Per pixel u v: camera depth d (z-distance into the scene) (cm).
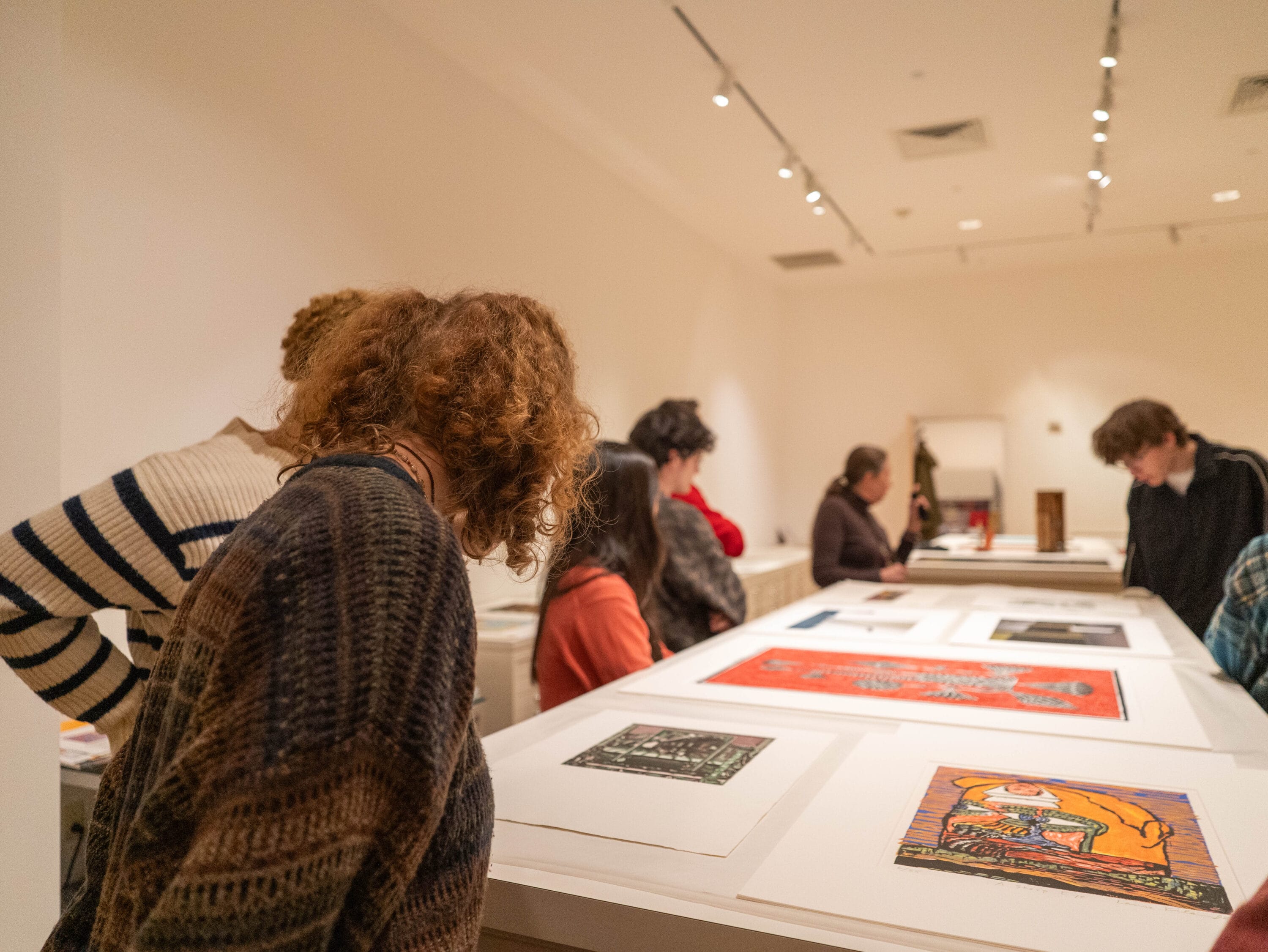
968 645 202
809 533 845
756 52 377
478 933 67
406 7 348
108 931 57
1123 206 593
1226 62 382
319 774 52
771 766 116
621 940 79
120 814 64
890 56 379
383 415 71
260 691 54
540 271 457
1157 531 305
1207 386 721
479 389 69
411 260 367
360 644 56
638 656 171
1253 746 122
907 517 805
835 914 76
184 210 269
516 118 437
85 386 239
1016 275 777
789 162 487
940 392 802
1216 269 718
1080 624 228
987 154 496
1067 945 70
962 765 116
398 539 60
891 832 94
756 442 786
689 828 95
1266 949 55
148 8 257
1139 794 104
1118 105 428
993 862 86
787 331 854
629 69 396
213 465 117
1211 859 85
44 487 147
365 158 342
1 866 140
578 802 103
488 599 414
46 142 149
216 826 51
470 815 67
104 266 245
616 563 174
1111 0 333
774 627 229
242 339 288
